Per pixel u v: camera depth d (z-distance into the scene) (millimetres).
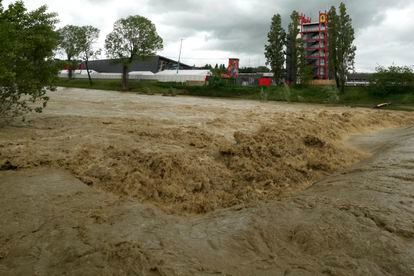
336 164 11055
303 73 62219
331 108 38875
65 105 24281
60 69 15336
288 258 5062
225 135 14773
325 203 6996
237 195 8188
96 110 22312
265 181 8984
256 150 10797
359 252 5141
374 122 23844
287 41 68062
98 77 85688
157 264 4625
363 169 9977
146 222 6102
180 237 5621
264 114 24859
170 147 11266
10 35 12969
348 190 7891
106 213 6340
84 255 4832
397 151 12398
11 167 8633
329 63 58062
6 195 6852
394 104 46000
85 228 5680
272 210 6715
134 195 7766
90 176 8430
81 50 68500
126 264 4582
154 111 23641
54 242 5227
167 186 8211
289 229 5883
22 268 4617
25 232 5520
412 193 7477
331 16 55719
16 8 13531
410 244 5344
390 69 51531
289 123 17734
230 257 5066
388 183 8258
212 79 61375
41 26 14438
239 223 6191
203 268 4668
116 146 10719
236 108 31141
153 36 63500
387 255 5039
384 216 6234
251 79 82188
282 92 53500
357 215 6324
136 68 92750
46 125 14352
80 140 11422
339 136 17359
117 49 62562
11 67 13328
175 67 97625
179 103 34156
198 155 10414
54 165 8906
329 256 5062
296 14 66688
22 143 10664
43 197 6855
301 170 10039
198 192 8250
